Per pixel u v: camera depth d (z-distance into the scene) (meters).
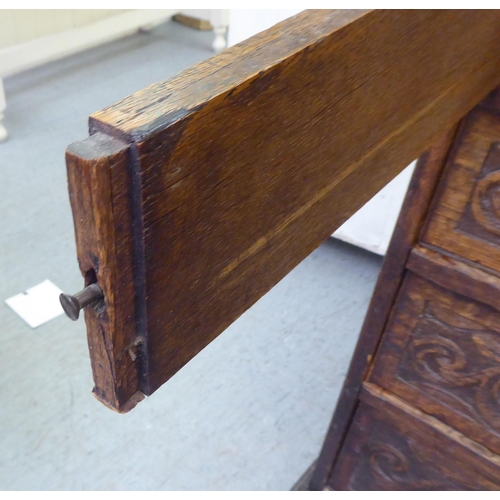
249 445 1.09
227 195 0.26
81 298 0.24
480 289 0.61
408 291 0.67
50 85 2.03
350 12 0.29
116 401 0.29
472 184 0.58
